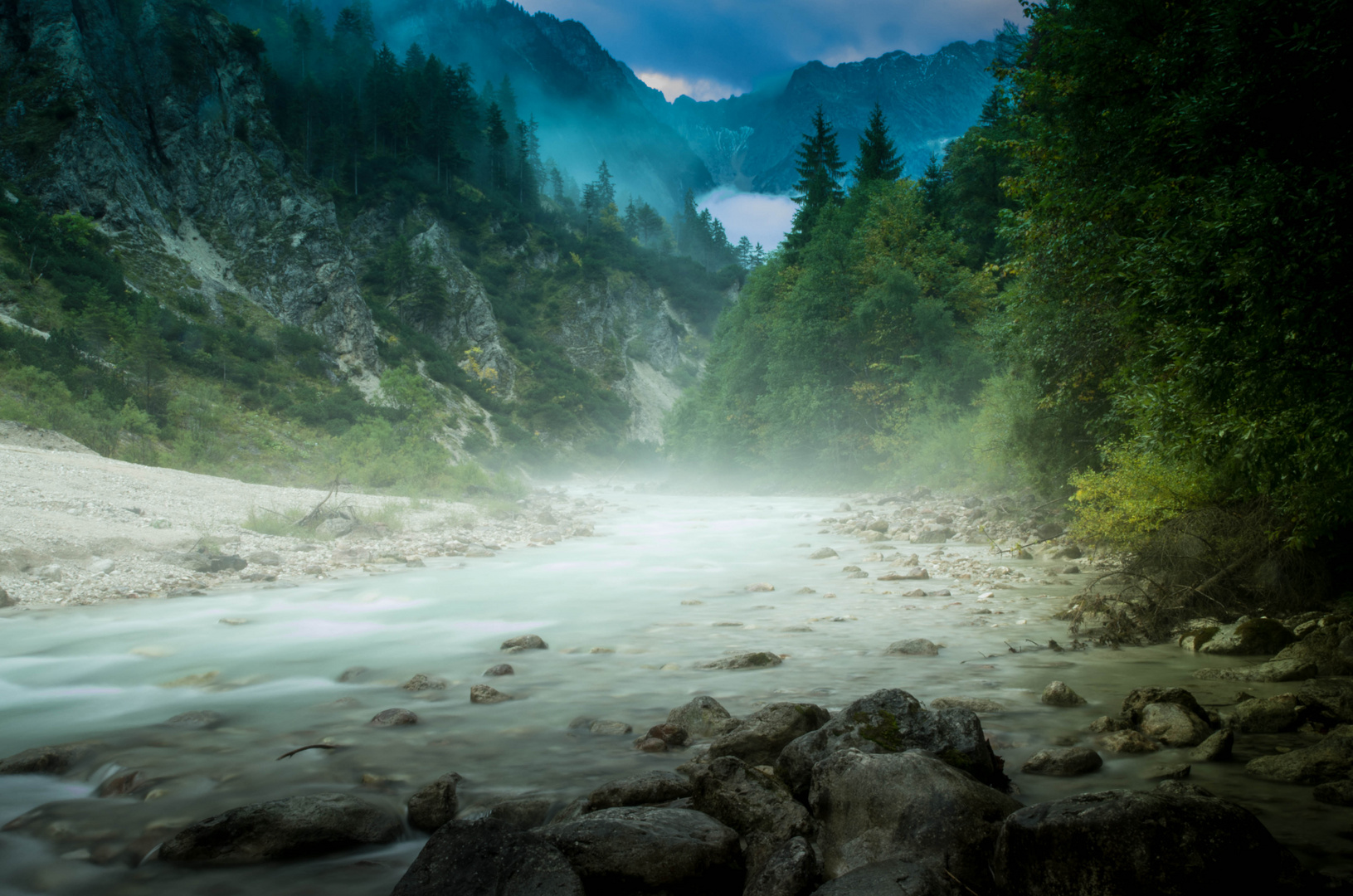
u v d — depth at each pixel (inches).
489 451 3221.0
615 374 5024.6
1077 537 445.4
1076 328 550.6
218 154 3395.7
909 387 1406.3
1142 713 195.5
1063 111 486.0
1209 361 238.1
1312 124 227.5
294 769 171.0
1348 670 235.8
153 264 2881.4
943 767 131.2
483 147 6451.8
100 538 516.4
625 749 181.5
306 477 1482.5
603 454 4227.4
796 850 116.0
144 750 184.9
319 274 3373.5
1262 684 234.1
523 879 110.1
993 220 1694.1
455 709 218.4
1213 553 340.2
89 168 2888.8
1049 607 370.0
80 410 1327.5
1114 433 561.6
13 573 444.1
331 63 5930.1
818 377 1579.7
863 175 2034.9
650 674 257.6
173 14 3501.5
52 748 180.5
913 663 265.9
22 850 135.2
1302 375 224.2
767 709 181.9
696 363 6058.1
